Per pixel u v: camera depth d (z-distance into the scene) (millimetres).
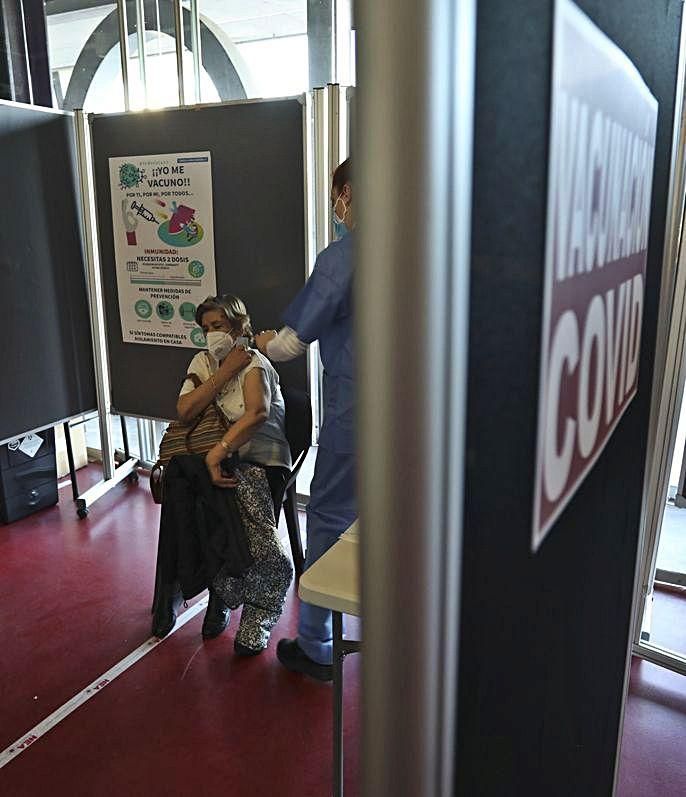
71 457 3445
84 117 3109
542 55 311
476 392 302
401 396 275
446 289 272
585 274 420
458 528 301
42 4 3543
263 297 2893
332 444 1951
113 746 1982
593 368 471
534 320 342
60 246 3207
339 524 2010
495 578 350
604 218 459
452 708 322
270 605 2352
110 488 3594
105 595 2725
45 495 3475
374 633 299
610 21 430
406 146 258
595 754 722
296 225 2750
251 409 2246
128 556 3029
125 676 2268
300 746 1974
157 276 3119
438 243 266
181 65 3150
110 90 3785
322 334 1918
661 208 735
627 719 2070
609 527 627
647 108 590
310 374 2848
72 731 2035
